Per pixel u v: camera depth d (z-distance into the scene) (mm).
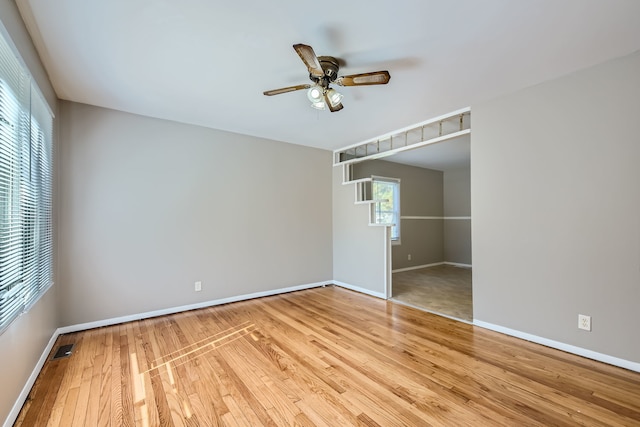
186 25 1828
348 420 1662
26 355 1882
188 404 1809
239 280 4066
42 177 2297
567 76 2473
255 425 1630
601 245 2301
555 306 2535
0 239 1470
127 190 3270
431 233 7078
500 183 2887
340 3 1637
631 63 2174
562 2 1628
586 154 2373
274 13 1719
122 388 1977
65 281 2914
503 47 2074
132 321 3250
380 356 2418
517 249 2770
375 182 6078
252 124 3727
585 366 2234
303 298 4219
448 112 3314
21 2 1619
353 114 3377
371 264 4418
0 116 1475
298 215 4707
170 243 3533
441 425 1617
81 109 3035
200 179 3762
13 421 1634
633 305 2156
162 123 3506
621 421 1637
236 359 2377
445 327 3062
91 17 1751
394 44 2035
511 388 1960
